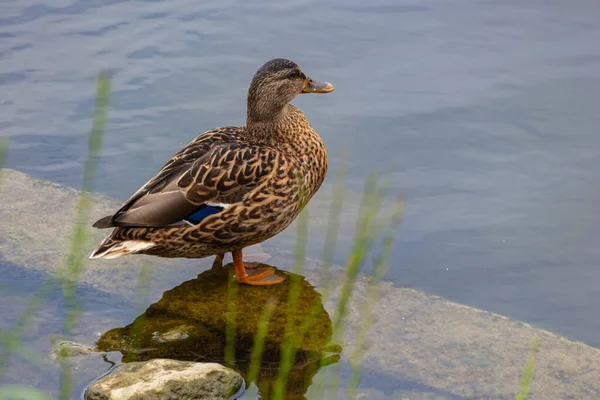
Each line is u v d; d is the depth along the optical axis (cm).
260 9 1723
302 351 916
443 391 859
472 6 1716
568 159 1307
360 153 1326
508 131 1370
